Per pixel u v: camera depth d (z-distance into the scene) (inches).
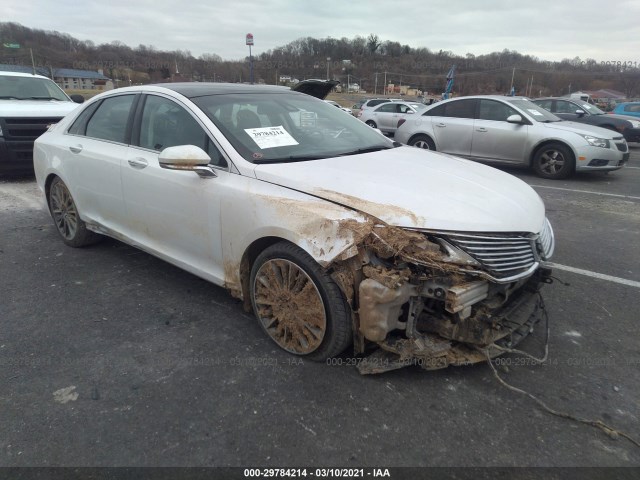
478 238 95.8
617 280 160.6
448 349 103.0
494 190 114.7
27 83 365.7
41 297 146.7
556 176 346.0
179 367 110.7
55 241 199.3
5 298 145.9
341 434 90.0
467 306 93.2
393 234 92.9
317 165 118.9
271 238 111.7
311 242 98.9
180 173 128.3
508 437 89.3
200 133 127.7
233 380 105.7
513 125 357.1
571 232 215.5
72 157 170.9
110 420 93.9
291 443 88.0
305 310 107.7
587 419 93.8
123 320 132.4
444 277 92.4
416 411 95.7
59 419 94.2
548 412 95.7
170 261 141.9
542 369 109.7
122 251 187.2
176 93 139.2
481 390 102.0
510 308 110.3
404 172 118.6
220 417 94.5
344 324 102.0
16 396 101.0
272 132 131.6
